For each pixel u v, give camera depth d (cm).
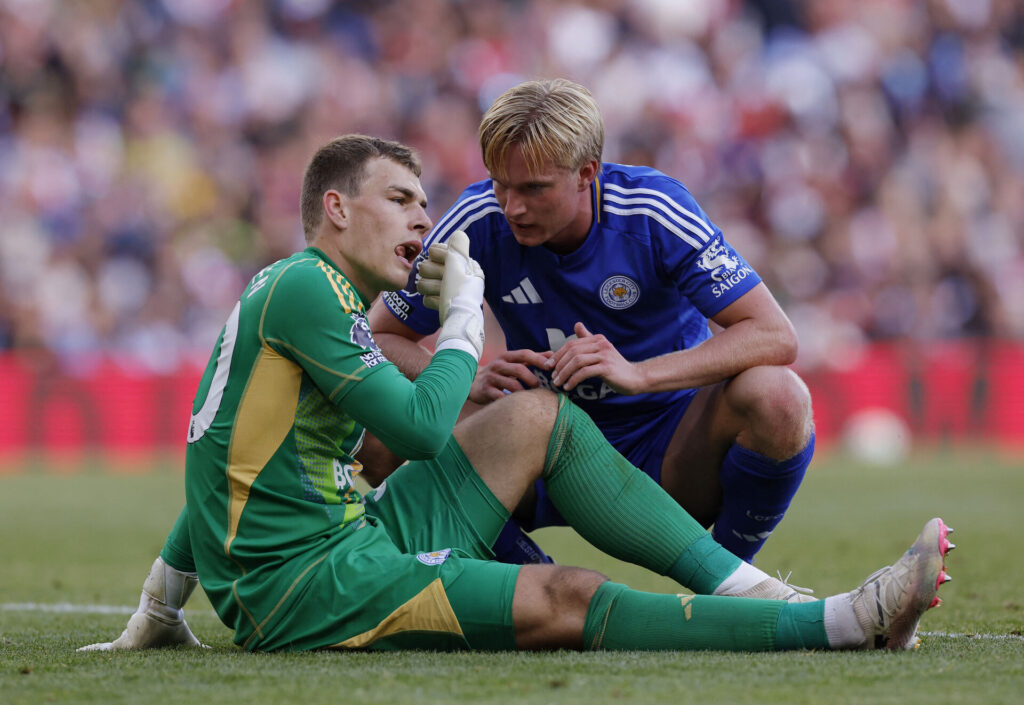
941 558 842
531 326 1168
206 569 933
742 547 1184
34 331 4531
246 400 912
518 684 762
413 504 965
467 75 5506
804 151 5456
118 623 1244
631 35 5722
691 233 1094
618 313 1140
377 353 923
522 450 972
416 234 981
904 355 4684
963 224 5534
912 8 5944
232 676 800
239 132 5281
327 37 5506
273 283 923
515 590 878
